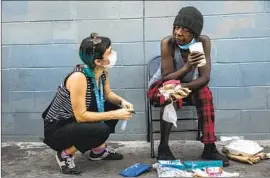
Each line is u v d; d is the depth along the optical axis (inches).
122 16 154.2
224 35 152.3
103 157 135.9
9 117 159.6
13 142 159.8
